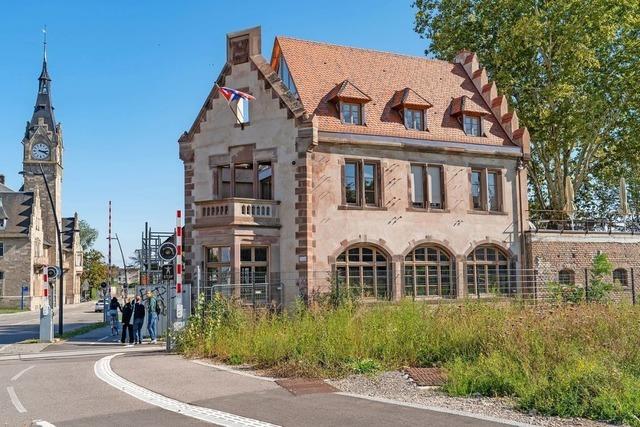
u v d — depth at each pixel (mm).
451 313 17688
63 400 11969
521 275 32031
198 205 28359
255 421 9445
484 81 35906
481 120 33531
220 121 30188
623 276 35781
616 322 15336
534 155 43000
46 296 28703
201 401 11305
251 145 29297
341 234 28672
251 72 29734
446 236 31250
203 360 18047
